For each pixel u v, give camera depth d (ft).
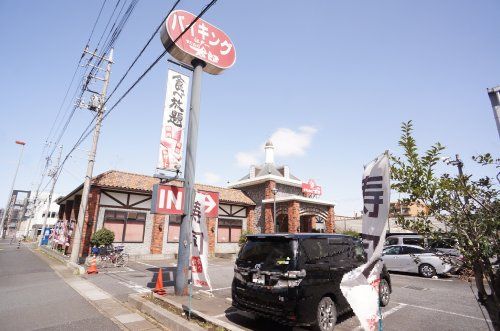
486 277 9.14
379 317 9.61
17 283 33.04
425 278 38.55
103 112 49.37
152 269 42.86
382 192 10.09
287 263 16.57
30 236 202.90
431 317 20.68
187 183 25.82
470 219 9.37
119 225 53.62
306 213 72.08
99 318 20.13
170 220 60.29
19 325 18.79
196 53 27.50
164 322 18.70
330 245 19.67
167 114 26.81
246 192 82.53
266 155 98.27
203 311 21.02
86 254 48.49
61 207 86.94
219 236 69.41
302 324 15.52
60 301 24.67
